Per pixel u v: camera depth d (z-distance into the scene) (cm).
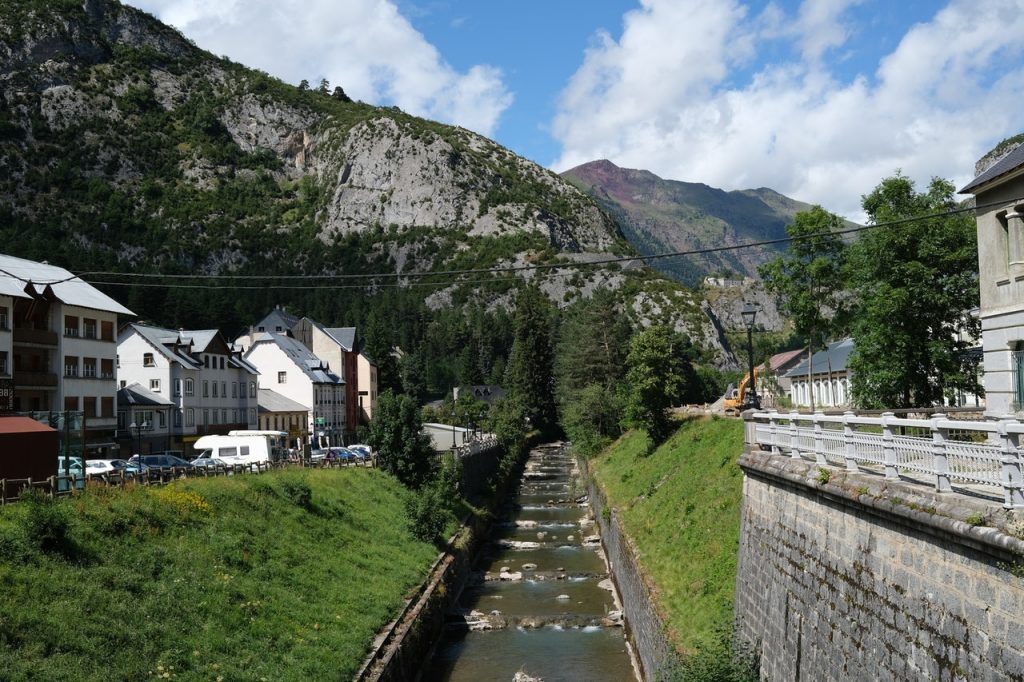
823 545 1585
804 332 4794
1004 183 2150
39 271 5981
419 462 5284
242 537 2934
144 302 14000
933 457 1207
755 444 2322
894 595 1259
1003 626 963
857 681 1368
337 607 2784
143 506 2714
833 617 1500
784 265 4734
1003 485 1022
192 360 7694
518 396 13025
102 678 1742
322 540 3422
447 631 3469
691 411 6303
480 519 5491
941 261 3306
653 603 2648
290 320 11456
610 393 8650
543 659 3112
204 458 5272
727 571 2514
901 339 3284
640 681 2834
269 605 2522
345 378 11125
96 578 2130
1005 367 2177
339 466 4972
